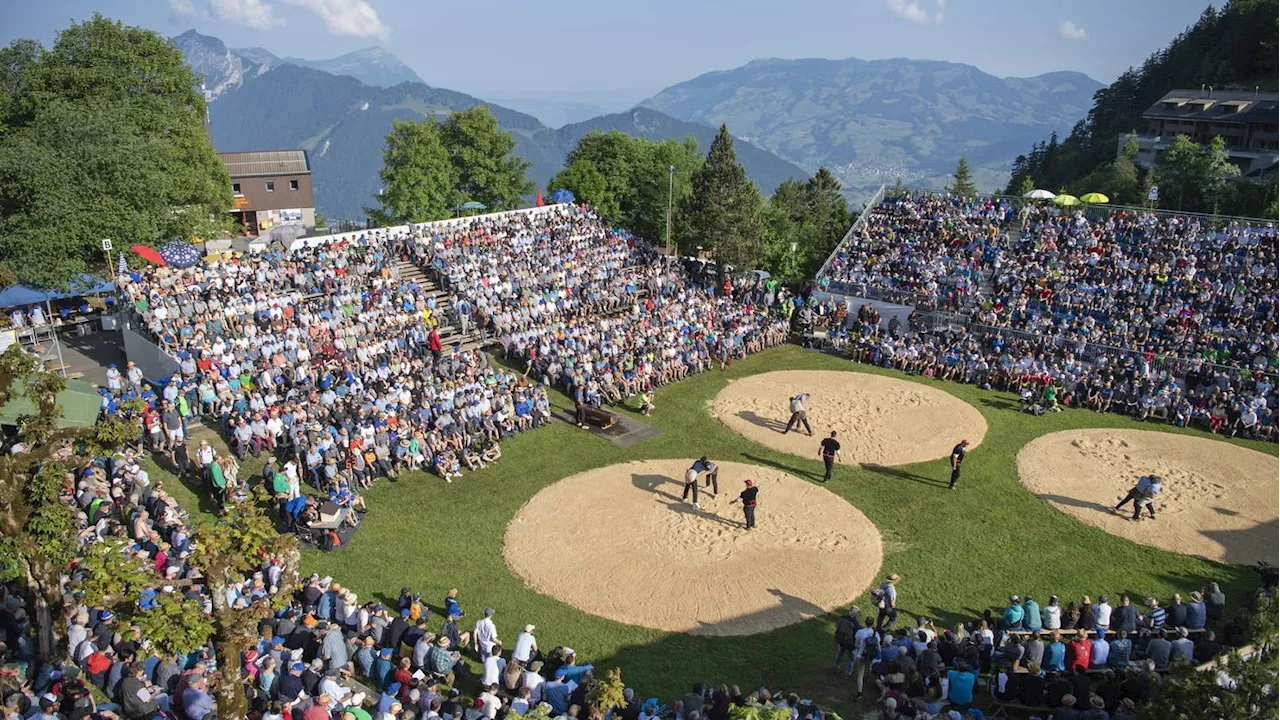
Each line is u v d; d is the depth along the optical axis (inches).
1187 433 1520.7
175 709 673.6
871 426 1525.6
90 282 1700.3
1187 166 3380.9
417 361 1534.2
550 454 1382.9
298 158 3484.3
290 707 668.7
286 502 1099.3
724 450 1414.9
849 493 1268.5
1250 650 805.2
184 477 1200.2
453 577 1010.1
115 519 963.3
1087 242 2130.9
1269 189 3120.1
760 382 1749.5
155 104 2186.3
